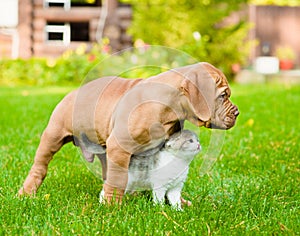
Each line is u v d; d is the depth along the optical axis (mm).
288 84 14875
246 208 3531
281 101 9789
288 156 5188
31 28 16453
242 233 3006
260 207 3570
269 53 19234
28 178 3729
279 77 15992
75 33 17672
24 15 16344
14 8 16953
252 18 19062
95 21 16219
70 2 17234
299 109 8742
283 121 7547
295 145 5742
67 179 4371
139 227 3051
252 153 5414
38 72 15258
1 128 7055
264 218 3352
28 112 8672
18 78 15352
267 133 6500
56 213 3299
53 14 16344
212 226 3086
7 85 15102
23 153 5289
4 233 2986
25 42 16406
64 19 16359
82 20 16328
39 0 16375
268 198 3801
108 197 3383
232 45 15789
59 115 3572
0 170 4578
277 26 19125
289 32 19141
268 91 11703
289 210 3551
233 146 5723
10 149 5594
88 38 17656
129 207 3400
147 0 15656
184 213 3326
